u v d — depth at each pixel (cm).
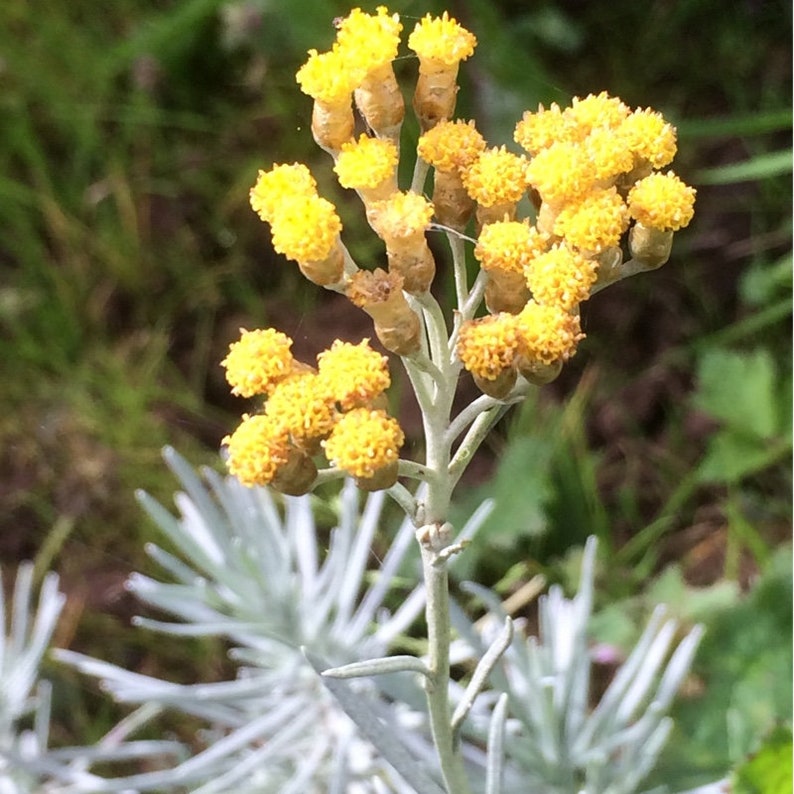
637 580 18
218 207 23
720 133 21
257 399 22
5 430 22
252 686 14
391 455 8
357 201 22
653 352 21
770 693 16
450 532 9
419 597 14
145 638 19
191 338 23
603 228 8
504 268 8
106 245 23
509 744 13
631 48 24
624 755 13
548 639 14
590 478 19
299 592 14
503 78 21
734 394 19
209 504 14
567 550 19
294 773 14
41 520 21
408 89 21
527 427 20
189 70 24
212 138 24
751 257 21
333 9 23
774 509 19
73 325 23
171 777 13
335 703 14
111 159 24
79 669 19
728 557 18
